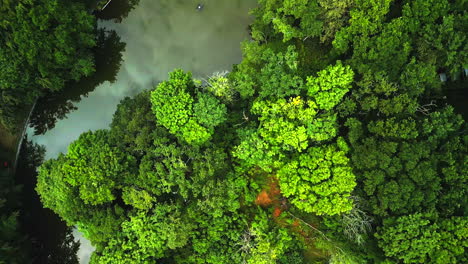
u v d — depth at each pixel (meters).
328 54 27.98
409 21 23.55
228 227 26.64
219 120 24.61
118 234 24.88
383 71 23.02
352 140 23.27
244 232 26.66
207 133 24.75
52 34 25.44
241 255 25.78
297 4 24.67
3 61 24.95
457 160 22.52
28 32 24.19
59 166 25.09
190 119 24.30
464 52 22.84
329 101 23.62
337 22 25.30
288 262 26.98
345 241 26.45
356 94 23.61
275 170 28.14
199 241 26.12
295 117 24.09
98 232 24.81
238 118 27.33
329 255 27.08
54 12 24.78
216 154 25.34
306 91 25.06
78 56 28.11
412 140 22.91
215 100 24.27
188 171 25.69
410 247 22.38
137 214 24.61
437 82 24.23
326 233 27.05
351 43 25.89
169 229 23.92
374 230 24.72
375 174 22.59
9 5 23.88
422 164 22.19
